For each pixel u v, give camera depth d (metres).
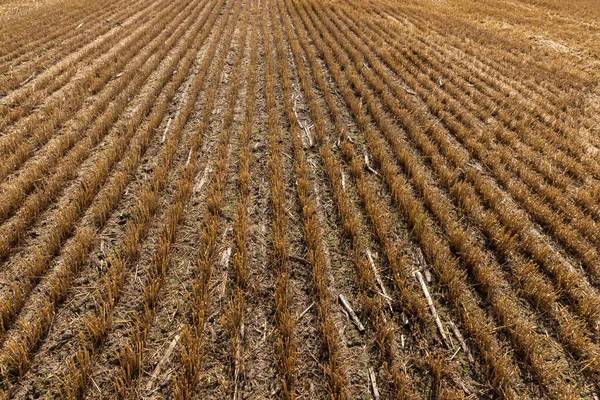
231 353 3.30
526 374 3.20
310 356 3.31
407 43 12.54
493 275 4.12
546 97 8.87
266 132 7.10
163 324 3.52
